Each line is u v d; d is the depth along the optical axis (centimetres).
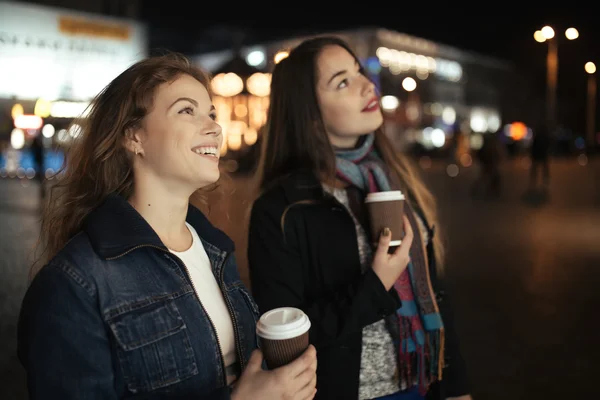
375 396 192
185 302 135
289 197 202
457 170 2831
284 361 127
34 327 116
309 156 212
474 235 943
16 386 370
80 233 132
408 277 202
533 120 5300
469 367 417
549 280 646
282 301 194
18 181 1936
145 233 133
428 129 4709
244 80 2302
